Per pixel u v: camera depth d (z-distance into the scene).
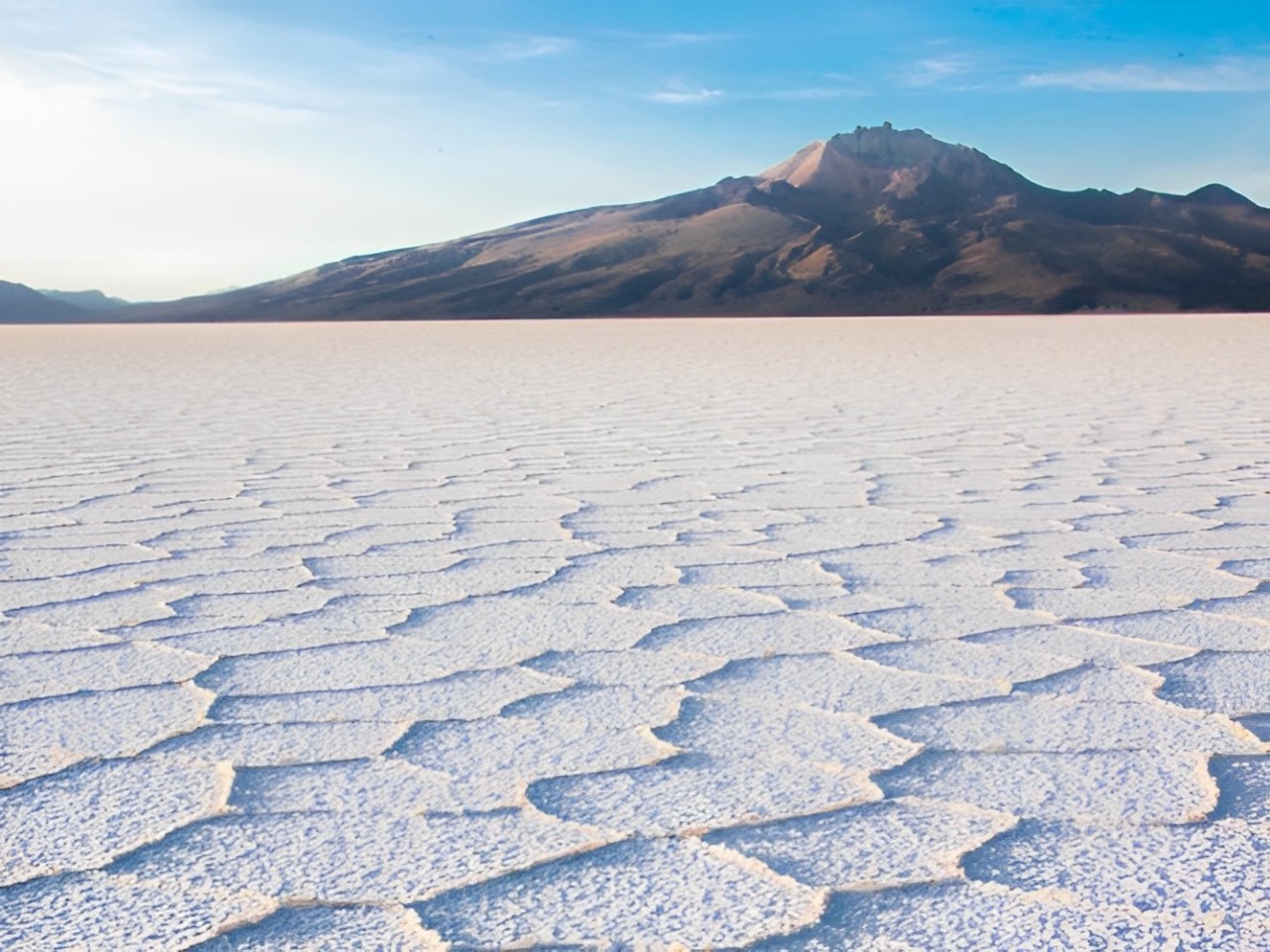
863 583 2.98
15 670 2.27
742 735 1.88
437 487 4.63
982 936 1.25
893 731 1.90
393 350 20.28
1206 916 1.29
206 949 1.24
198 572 3.15
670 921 1.29
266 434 6.56
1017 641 2.44
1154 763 1.74
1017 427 6.64
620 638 2.48
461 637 2.50
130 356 18.56
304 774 1.72
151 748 1.84
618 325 46.50
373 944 1.24
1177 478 4.70
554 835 1.51
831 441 6.08
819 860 1.43
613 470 5.08
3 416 7.76
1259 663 2.26
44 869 1.43
